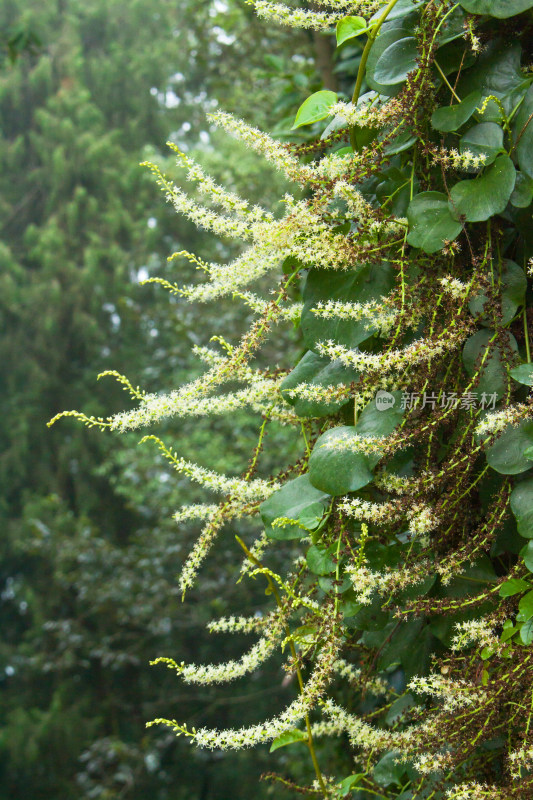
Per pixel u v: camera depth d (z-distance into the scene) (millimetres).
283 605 1373
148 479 8250
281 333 5020
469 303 1296
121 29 15711
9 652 11609
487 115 1305
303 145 1359
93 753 9211
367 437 1293
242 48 4523
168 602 8047
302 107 1388
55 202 14359
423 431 1282
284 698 9281
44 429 13039
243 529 7211
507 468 1253
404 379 1309
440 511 1281
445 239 1282
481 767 1295
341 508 1301
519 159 1283
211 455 7551
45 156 14523
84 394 13102
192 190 7777
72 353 13805
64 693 10703
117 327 13898
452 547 1321
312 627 1359
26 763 10367
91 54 15727
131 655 8906
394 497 1324
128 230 14102
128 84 14812
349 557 1313
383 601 1326
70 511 12258
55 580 10766
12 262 13945
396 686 1634
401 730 1412
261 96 4270
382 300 1319
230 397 1385
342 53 2223
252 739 1277
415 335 1354
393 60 1350
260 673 6766
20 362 13367
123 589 8062
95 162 14180
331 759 2518
